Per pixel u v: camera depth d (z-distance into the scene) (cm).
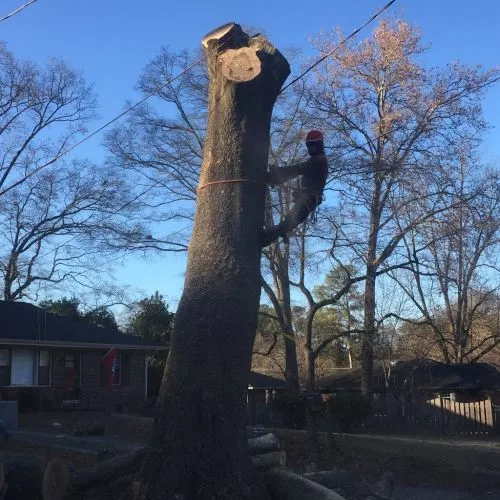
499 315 3186
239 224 620
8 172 3359
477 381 2778
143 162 2439
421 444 1493
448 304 3145
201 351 586
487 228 2216
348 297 2319
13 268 3419
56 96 3375
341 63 2303
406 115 2147
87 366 2502
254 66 625
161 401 587
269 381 3456
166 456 560
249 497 560
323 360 4678
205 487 548
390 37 2305
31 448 1291
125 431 1744
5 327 2262
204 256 613
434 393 2953
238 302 603
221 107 638
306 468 1298
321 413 1505
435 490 1162
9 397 2238
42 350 2367
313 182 675
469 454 1388
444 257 2423
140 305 3478
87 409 2434
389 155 2023
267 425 2302
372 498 791
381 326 2308
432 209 1931
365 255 1944
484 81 2530
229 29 641
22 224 3400
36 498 662
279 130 1991
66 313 3484
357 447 1482
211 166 636
